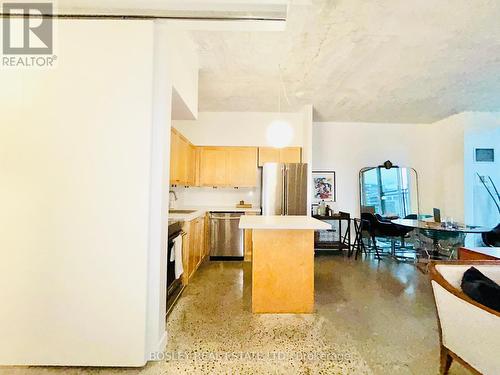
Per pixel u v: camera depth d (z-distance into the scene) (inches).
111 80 68.5
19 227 67.0
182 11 70.5
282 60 114.7
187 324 88.9
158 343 71.1
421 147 208.8
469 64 116.1
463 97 156.6
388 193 208.5
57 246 67.3
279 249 99.4
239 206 192.5
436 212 163.6
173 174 129.3
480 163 182.9
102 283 67.6
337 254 190.7
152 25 69.7
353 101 165.6
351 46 102.5
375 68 120.7
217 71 126.1
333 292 117.8
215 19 71.7
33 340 67.0
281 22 73.3
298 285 99.0
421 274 143.8
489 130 184.4
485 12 81.0
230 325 88.6
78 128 67.8
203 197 198.7
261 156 191.0
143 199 68.1
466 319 56.5
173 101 97.2
